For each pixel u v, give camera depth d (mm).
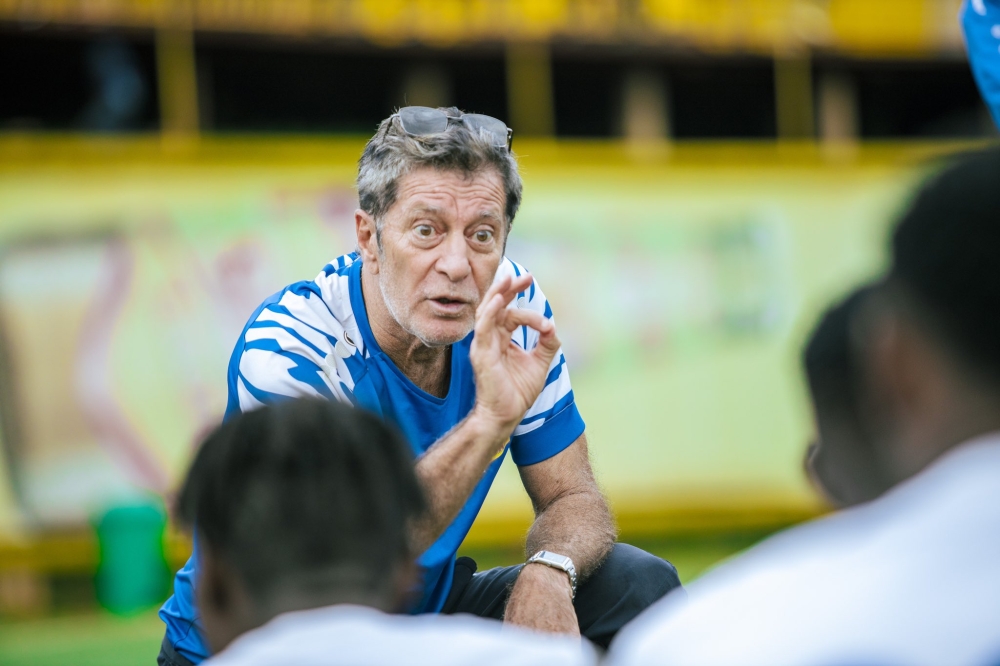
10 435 17891
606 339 20562
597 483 6562
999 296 2533
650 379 20672
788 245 21562
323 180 19594
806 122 25875
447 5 23656
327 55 24234
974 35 7277
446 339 5715
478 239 5738
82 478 18016
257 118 25734
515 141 20797
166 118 22688
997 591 2424
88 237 18562
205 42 23062
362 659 2713
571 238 20719
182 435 18469
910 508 2625
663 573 6352
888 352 2742
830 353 3203
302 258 19375
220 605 3008
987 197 2564
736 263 21328
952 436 2660
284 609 2828
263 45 23234
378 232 5789
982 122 28172
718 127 28391
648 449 20500
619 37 24344
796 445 21109
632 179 21094
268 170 19406
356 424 3037
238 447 2951
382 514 2922
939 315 2592
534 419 6348
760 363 21141
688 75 26344
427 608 6125
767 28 25297
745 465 20875
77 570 18266
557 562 5895
